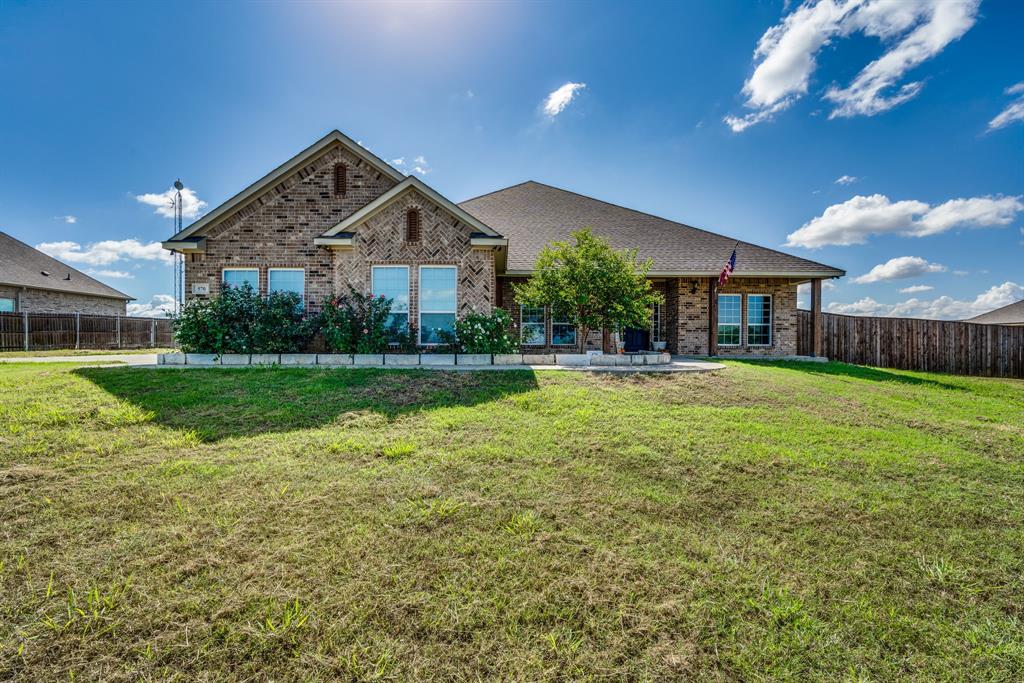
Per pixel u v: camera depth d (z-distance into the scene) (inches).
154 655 91.0
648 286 480.1
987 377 596.7
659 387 321.1
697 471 186.4
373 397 278.8
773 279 644.7
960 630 104.0
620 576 119.0
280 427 224.5
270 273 485.7
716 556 129.3
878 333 683.4
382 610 104.3
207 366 380.5
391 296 452.1
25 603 103.3
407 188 447.8
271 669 88.9
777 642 98.5
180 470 172.6
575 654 94.2
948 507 163.5
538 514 149.1
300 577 114.5
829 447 218.7
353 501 153.1
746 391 321.4
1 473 164.7
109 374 324.2
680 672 90.4
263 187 483.8
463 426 231.3
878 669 92.6
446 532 137.0
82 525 135.0
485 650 94.7
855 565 127.4
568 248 447.5
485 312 450.6
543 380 331.3
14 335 734.5
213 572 115.1
